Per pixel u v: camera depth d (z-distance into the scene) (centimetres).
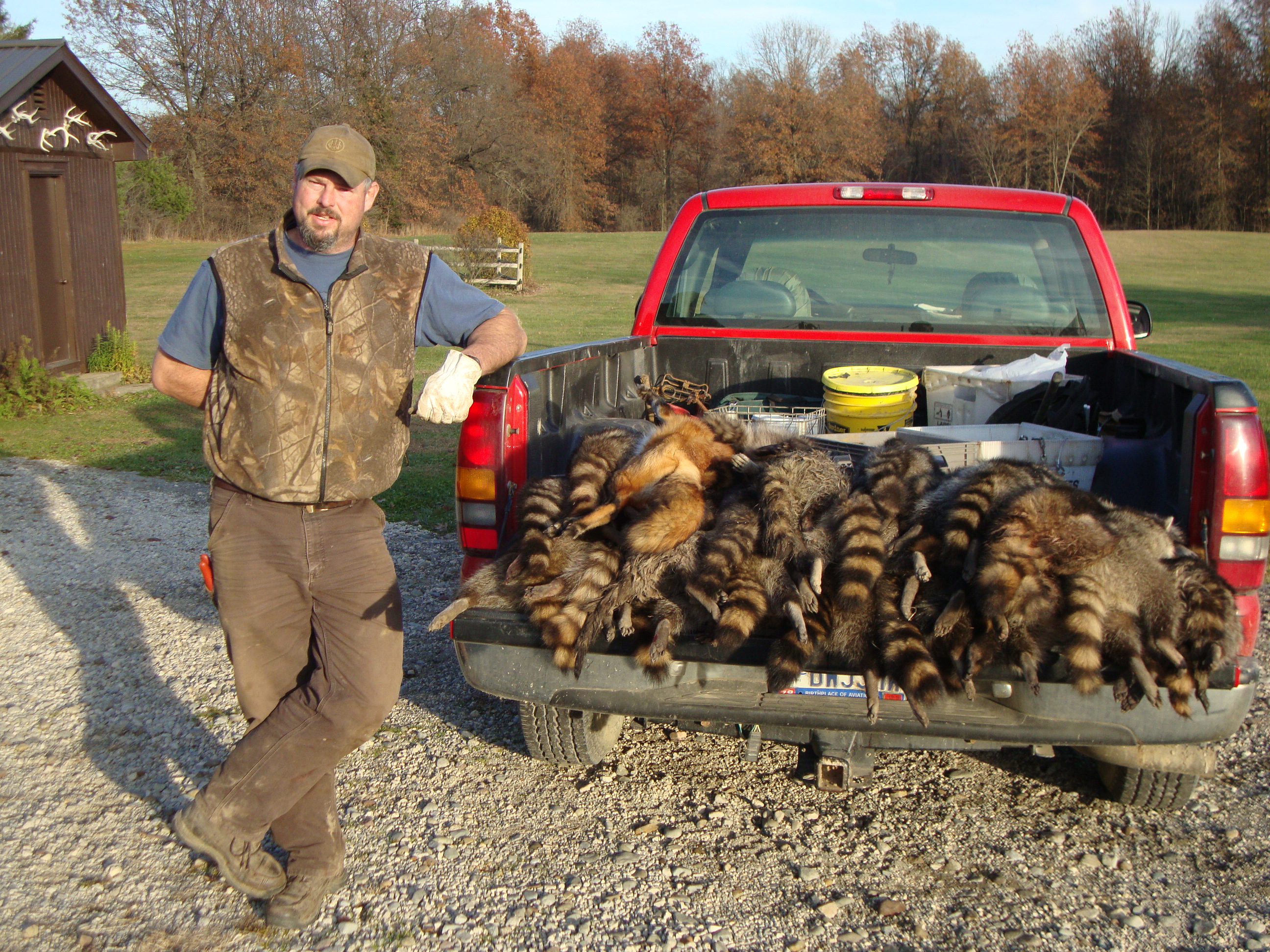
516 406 372
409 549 768
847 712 327
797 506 357
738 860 366
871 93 7169
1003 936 321
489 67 6281
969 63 7431
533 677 349
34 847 377
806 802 407
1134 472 390
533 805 407
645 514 355
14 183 1346
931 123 7519
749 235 558
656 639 317
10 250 1345
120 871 362
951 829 385
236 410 310
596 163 7188
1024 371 473
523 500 369
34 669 545
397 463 331
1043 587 314
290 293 308
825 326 545
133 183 5112
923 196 532
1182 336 2155
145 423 1286
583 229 7250
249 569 321
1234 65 6656
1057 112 6944
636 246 5050
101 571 719
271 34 5316
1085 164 7244
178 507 902
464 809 403
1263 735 456
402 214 5503
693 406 510
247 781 317
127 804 410
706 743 462
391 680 331
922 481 372
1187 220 6988
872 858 366
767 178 7000
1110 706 315
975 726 321
